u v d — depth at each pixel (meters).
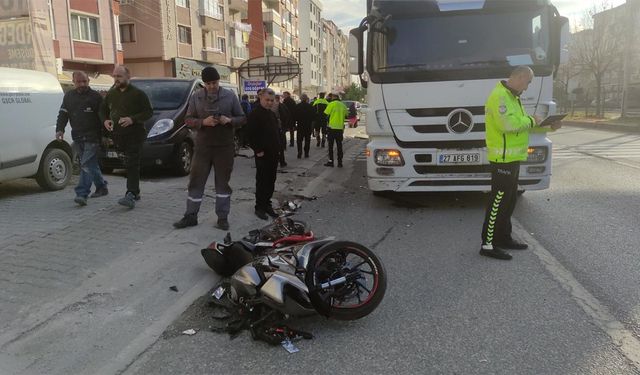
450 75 7.01
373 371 3.29
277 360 3.45
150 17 35.19
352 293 3.94
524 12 7.10
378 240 6.23
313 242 3.99
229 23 46.12
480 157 7.07
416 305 4.28
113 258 5.01
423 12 7.21
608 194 8.66
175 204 7.32
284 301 3.72
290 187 10.05
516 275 4.93
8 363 3.32
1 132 7.38
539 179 7.07
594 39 36.94
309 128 15.20
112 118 6.93
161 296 4.38
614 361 3.34
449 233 6.49
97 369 3.34
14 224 6.05
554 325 3.87
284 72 28.39
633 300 4.29
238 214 7.18
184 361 3.45
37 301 4.08
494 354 3.47
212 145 6.17
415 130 7.20
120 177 10.05
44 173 8.19
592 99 53.12
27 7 17.52
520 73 5.16
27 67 17.78
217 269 4.80
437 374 3.24
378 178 7.39
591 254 5.50
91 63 28.98
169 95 11.08
